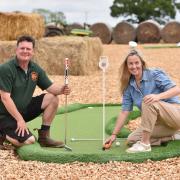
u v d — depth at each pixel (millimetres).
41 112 6148
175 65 14430
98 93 10117
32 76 6031
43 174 5078
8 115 6016
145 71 5879
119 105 8977
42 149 5699
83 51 12586
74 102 9250
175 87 5777
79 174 5066
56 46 12602
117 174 5055
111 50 19234
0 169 5250
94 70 13656
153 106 5602
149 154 5473
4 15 13266
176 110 5750
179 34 26797
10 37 13383
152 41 27297
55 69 12688
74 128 7117
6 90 5855
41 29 13477
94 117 7871
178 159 5457
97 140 6398
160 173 5062
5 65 5887
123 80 5977
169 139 6039
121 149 5902
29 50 5883
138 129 6055
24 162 5473
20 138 5859
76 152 5625
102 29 27500
